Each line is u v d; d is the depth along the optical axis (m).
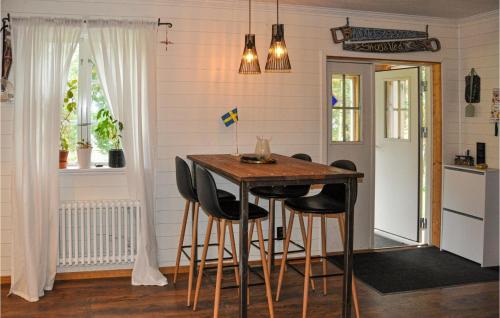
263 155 3.68
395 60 5.29
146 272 4.34
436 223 5.63
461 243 5.20
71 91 4.49
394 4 4.80
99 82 4.39
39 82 4.09
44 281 4.14
